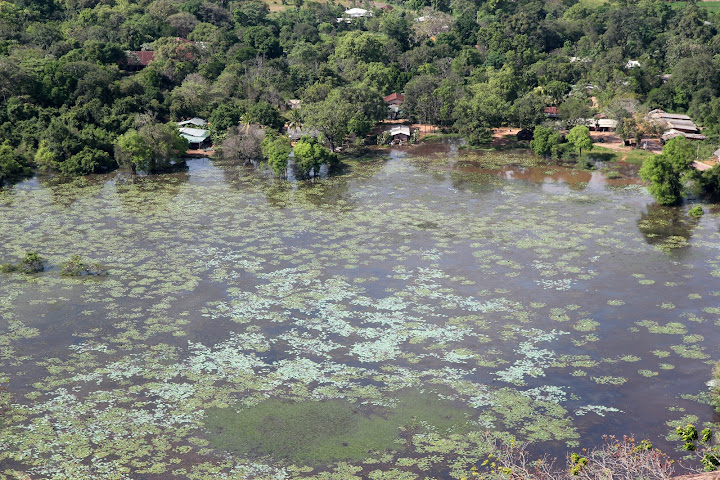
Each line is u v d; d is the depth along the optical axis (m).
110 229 121.31
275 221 124.94
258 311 93.00
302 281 101.44
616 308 92.19
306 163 149.75
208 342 85.62
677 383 76.44
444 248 112.12
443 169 156.75
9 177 151.38
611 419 70.88
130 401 74.56
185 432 69.81
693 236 114.75
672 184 128.00
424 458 66.00
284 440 68.62
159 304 94.75
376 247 113.12
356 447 67.62
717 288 96.62
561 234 116.75
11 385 77.06
